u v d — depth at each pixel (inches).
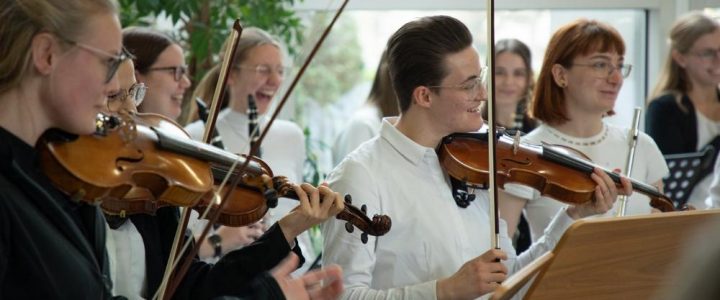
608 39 143.2
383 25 382.9
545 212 140.3
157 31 153.1
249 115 164.6
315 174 219.3
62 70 83.3
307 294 93.5
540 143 139.1
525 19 254.1
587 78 143.0
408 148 117.0
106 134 96.7
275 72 176.2
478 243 119.3
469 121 116.3
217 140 156.8
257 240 103.9
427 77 115.6
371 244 113.5
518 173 127.3
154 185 99.3
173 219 105.7
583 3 235.9
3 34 82.7
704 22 191.0
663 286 105.8
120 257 98.7
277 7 214.7
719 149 187.8
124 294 98.4
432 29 116.3
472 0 232.4
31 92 84.1
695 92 193.0
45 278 80.4
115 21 85.7
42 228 81.4
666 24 238.4
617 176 132.3
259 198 108.6
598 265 97.3
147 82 149.6
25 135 84.7
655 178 151.3
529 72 200.1
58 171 88.0
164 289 92.0
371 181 114.3
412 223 115.1
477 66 116.3
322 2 231.3
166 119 113.4
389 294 108.7
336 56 384.5
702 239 107.7
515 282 89.0
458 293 106.1
